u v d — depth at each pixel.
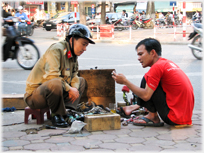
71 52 3.37
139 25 24.25
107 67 7.51
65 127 3.27
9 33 7.28
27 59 7.45
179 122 3.19
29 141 2.82
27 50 7.47
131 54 10.12
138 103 3.33
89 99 4.03
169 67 3.16
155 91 3.17
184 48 11.89
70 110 3.68
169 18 26.14
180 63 8.11
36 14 33.50
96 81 4.01
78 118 3.33
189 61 8.45
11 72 7.22
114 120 3.19
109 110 3.70
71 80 3.58
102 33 16.50
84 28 3.30
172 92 3.18
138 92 3.15
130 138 2.91
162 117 3.24
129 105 4.10
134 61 8.53
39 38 17.16
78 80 3.62
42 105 3.28
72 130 3.05
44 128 3.22
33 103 3.29
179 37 16.02
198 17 27.42
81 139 2.88
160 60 3.24
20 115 3.79
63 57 3.32
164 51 10.86
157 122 3.34
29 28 17.70
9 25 7.39
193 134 3.02
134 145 2.72
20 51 7.47
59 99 3.18
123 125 3.36
